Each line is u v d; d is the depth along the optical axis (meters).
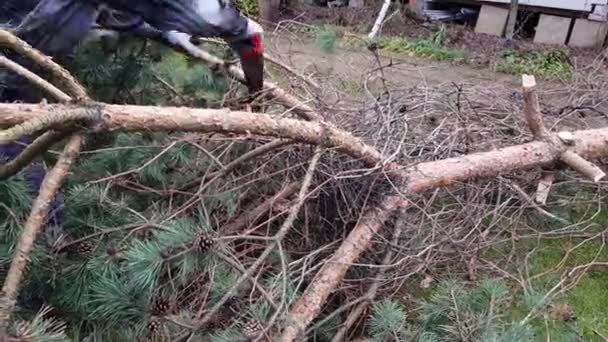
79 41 2.06
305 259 1.85
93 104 1.47
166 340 1.63
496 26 5.96
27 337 1.24
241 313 1.64
